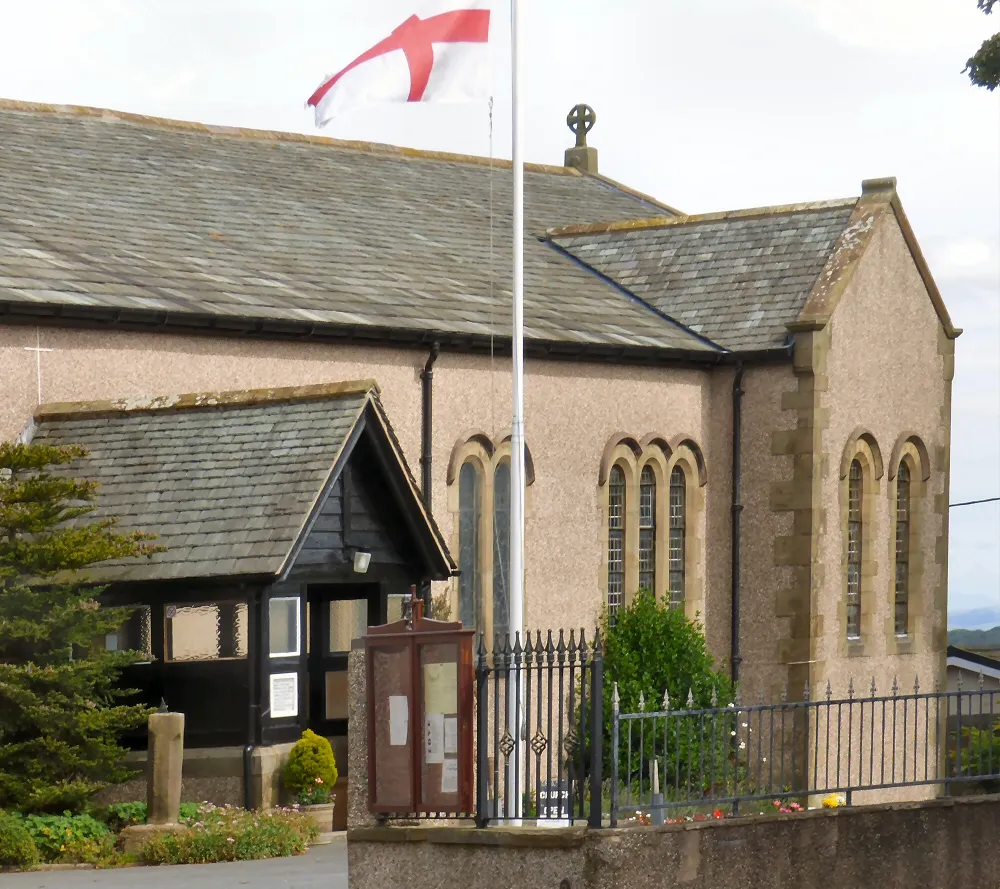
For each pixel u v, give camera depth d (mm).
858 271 35719
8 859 20656
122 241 30297
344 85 23297
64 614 21984
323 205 36875
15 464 22750
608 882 15914
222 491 24484
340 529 24719
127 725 22625
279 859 21188
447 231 38188
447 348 30781
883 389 36344
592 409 33406
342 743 25906
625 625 30531
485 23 23203
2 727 21859
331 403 25094
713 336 35781
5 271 26656
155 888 18734
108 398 26969
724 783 18047
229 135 39344
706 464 35375
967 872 19062
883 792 35375
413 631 17297
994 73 28766
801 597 34375
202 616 23859
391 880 17047
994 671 49656
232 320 27812
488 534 31641
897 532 37250
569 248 40094
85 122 36688
